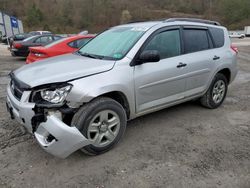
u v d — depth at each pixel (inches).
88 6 3408.0
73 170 125.8
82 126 125.9
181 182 117.7
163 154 139.9
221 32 210.7
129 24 183.8
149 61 145.6
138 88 148.3
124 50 150.8
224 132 167.5
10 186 114.5
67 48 311.0
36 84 122.0
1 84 286.7
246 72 390.9
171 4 3565.5
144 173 123.8
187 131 167.8
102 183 116.9
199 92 190.9
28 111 121.9
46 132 121.1
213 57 194.2
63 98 121.2
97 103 129.7
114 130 141.3
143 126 173.9
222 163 132.3
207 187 114.7
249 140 157.1
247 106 218.8
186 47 178.1
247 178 121.0
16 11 3380.9
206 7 3577.8
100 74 133.5
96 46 172.6
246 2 3435.0
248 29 2365.9
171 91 169.0
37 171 124.7
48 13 3400.6
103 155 138.2
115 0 3472.0
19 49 506.3
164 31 165.9
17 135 157.8
